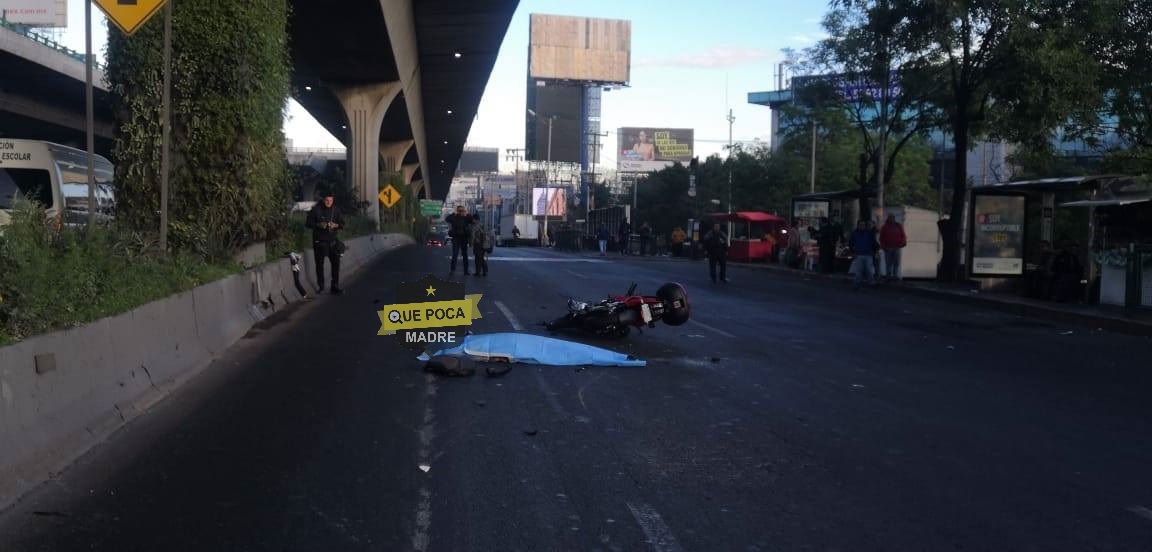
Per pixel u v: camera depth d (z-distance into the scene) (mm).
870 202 30078
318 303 16000
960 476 6496
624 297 12977
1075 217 27594
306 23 29859
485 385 9227
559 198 90812
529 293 18688
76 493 5707
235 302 12227
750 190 61219
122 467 6258
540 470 6410
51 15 44344
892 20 23312
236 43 13578
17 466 5641
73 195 15969
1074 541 5238
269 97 14555
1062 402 9312
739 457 6859
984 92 23703
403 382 9305
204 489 5848
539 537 5145
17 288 6438
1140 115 24734
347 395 8664
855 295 22156
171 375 8844
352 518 5387
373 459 6582
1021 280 22625
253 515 5398
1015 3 20594
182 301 9695
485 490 5949
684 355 11492
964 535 5309
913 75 25156
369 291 18484
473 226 22891
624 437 7352
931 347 13156
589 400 8656
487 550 4941
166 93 11211
